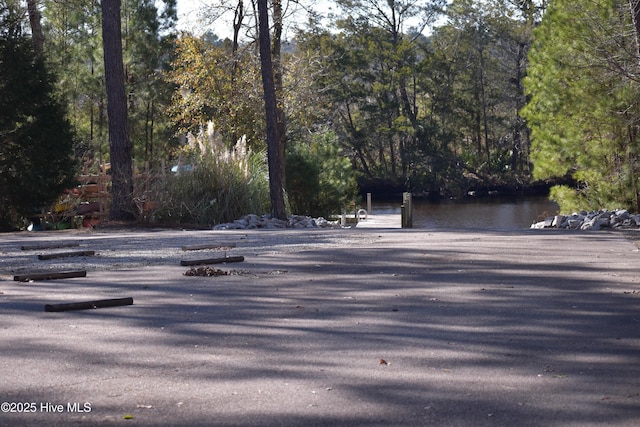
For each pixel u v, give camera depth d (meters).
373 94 72.88
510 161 79.06
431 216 47.19
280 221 24.20
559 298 8.60
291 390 5.16
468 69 78.81
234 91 38.84
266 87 24.61
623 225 20.08
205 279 10.36
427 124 73.62
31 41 26.92
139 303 8.55
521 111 27.84
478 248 13.99
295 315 7.79
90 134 47.72
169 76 43.44
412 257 12.63
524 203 58.50
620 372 5.55
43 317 7.73
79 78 43.81
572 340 6.56
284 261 12.25
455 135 75.56
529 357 6.00
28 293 9.30
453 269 11.11
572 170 30.80
